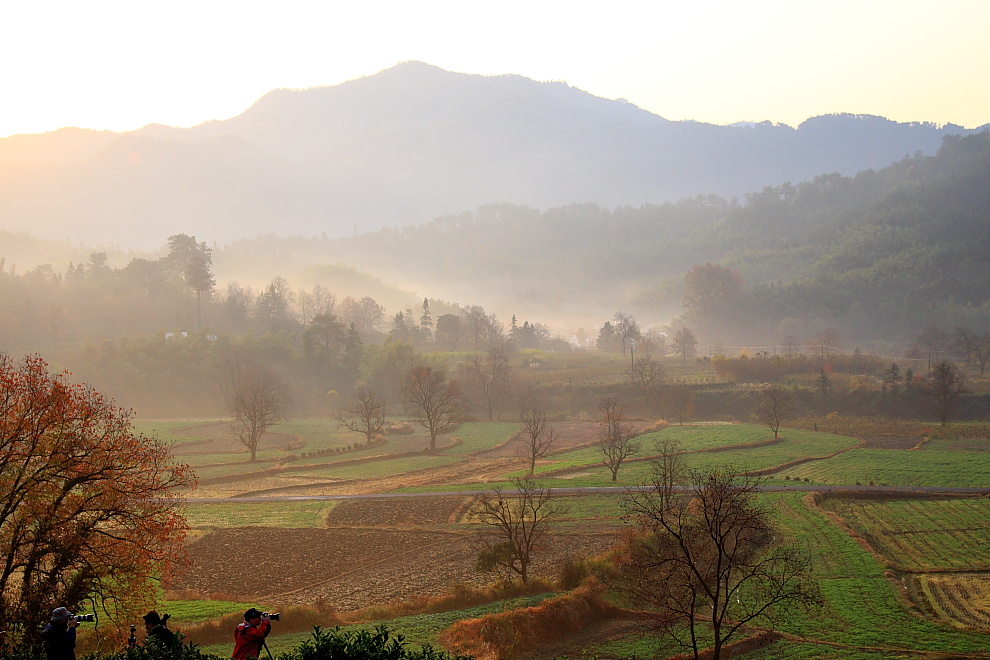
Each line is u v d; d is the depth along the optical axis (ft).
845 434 441.68
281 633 142.41
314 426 517.55
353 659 57.21
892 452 376.68
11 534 101.96
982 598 174.09
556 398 592.60
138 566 106.63
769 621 156.35
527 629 143.84
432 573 195.52
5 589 101.45
